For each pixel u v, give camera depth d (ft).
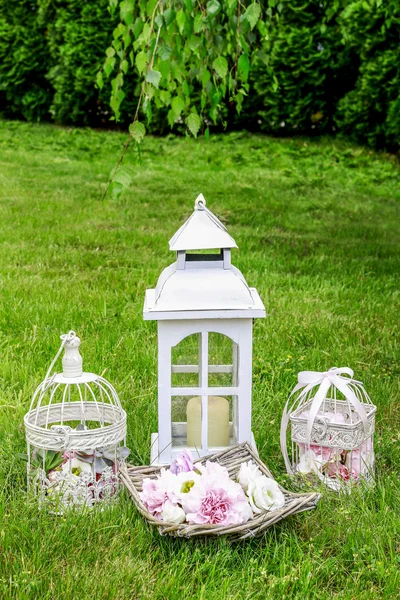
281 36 32.63
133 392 10.23
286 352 11.80
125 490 7.68
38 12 38.40
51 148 34.96
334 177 29.09
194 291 7.63
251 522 6.59
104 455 7.72
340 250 18.95
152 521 6.64
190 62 12.45
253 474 7.23
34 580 6.15
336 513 7.38
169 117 11.64
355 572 6.55
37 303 13.78
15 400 9.79
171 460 8.11
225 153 33.04
